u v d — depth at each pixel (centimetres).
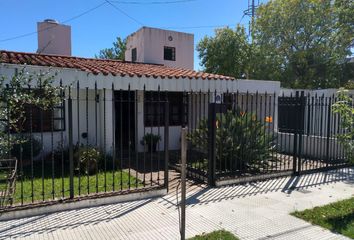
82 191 640
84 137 1084
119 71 1042
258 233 472
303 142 1057
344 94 695
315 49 2447
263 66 2552
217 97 1177
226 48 2478
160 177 795
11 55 1084
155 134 1214
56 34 1527
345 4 1925
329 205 589
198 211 559
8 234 452
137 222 504
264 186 724
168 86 1081
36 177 770
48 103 510
